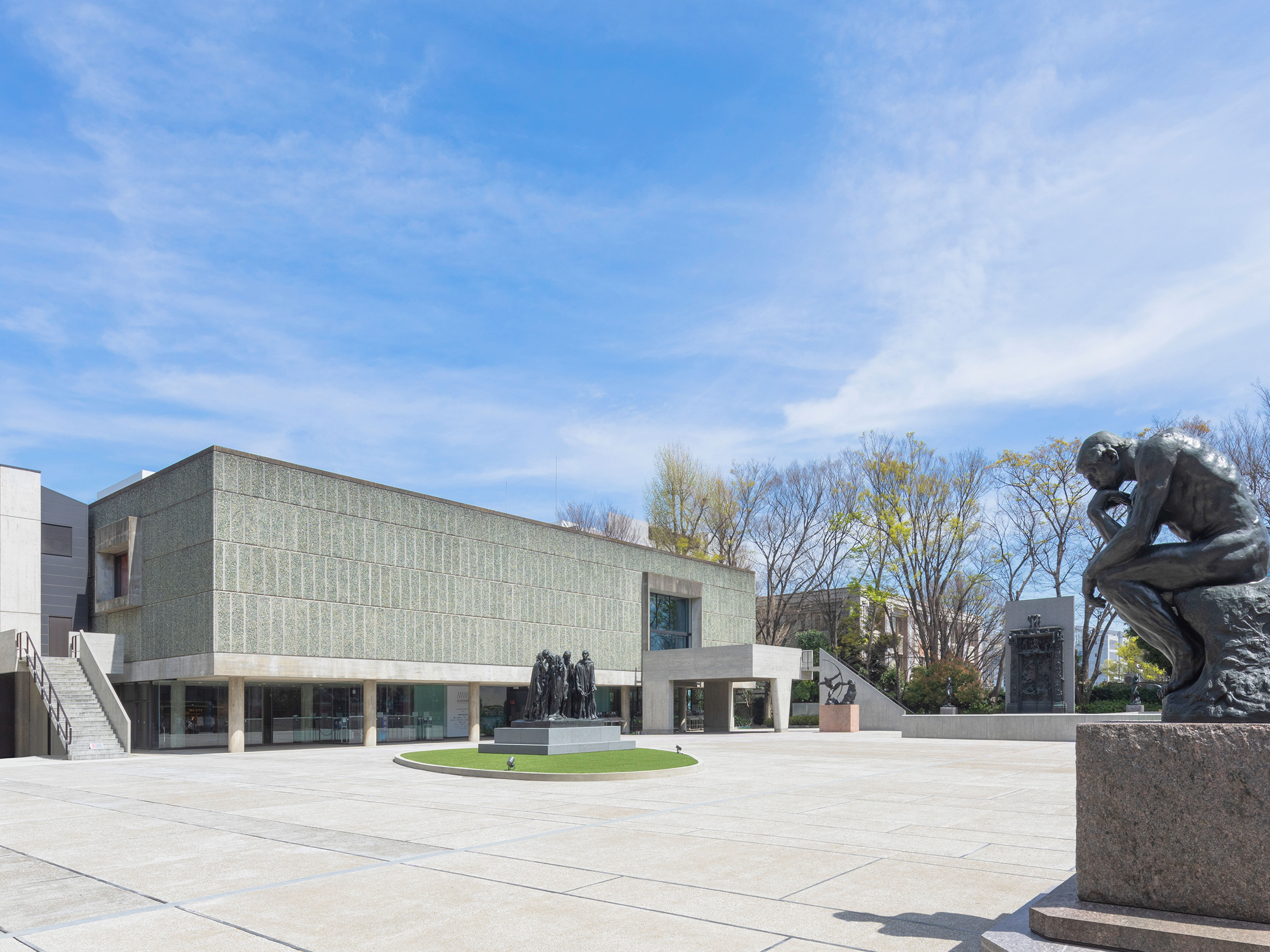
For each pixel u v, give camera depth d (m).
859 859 9.12
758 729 49.78
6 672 34.09
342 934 6.57
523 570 43.00
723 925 6.66
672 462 63.28
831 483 58.66
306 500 34.31
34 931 6.81
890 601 63.69
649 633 50.38
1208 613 5.81
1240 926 4.87
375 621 36.03
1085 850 5.52
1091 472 6.70
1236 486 6.01
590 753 24.19
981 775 18.61
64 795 16.80
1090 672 66.12
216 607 31.09
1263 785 4.97
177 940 6.50
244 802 14.92
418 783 17.95
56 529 38.38
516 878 8.34
